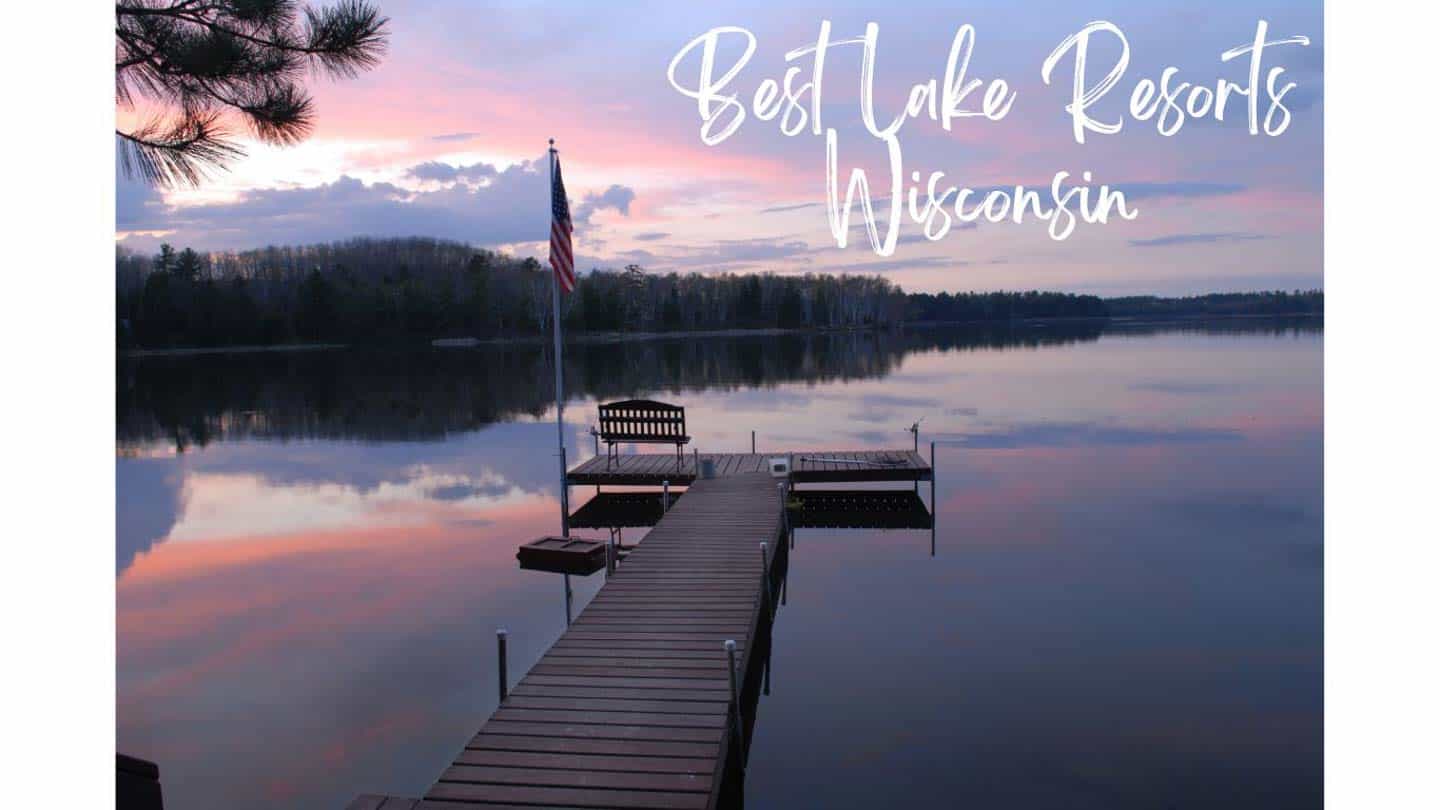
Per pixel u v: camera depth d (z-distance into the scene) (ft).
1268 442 60.95
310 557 36.83
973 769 18.24
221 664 24.99
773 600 29.81
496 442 68.13
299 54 16.16
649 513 45.14
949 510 43.68
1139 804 16.84
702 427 73.41
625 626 23.15
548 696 18.63
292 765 19.19
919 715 20.80
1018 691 22.07
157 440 71.26
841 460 47.39
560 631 27.50
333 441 69.56
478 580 33.14
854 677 23.12
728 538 32.68
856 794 17.35
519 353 194.39
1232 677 22.71
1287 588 30.22
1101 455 57.36
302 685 23.44
